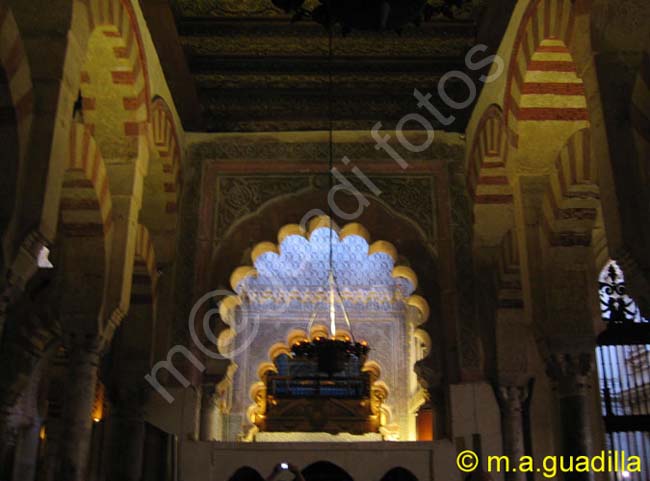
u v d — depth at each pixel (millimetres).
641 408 8977
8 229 4426
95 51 6371
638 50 4766
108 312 6531
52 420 9469
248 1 7672
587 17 4953
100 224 6582
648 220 4473
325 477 8484
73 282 6496
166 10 6770
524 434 8008
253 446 7793
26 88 4699
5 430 7469
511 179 7004
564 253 6574
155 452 7762
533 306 6516
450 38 7973
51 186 4711
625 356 9438
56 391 9383
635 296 4469
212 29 7930
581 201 6496
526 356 8039
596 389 8367
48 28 4992
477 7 7523
